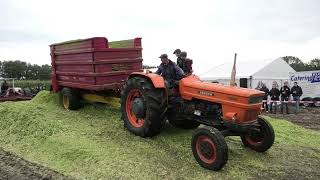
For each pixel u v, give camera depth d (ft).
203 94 20.89
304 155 22.09
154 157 19.77
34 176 17.90
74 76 28.48
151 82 22.15
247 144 22.17
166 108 22.16
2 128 26.17
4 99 45.03
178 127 24.85
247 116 19.04
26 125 25.14
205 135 18.60
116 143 21.47
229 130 19.63
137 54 28.43
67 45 28.76
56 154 20.44
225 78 73.41
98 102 29.96
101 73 25.89
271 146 22.09
